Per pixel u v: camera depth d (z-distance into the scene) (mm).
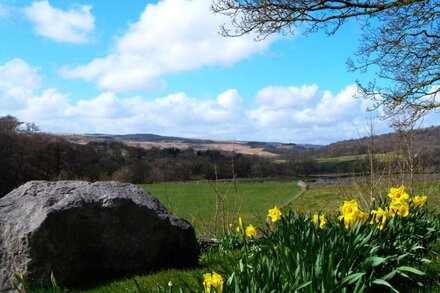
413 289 4801
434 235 6652
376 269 4871
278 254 4734
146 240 8023
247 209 31078
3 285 6887
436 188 13062
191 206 28609
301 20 12945
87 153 57781
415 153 11641
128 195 8461
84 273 7434
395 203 6219
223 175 48531
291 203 30781
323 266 4152
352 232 4992
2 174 55938
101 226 7637
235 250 9656
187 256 8586
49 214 7121
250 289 3889
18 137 58406
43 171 57750
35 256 6957
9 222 7273
